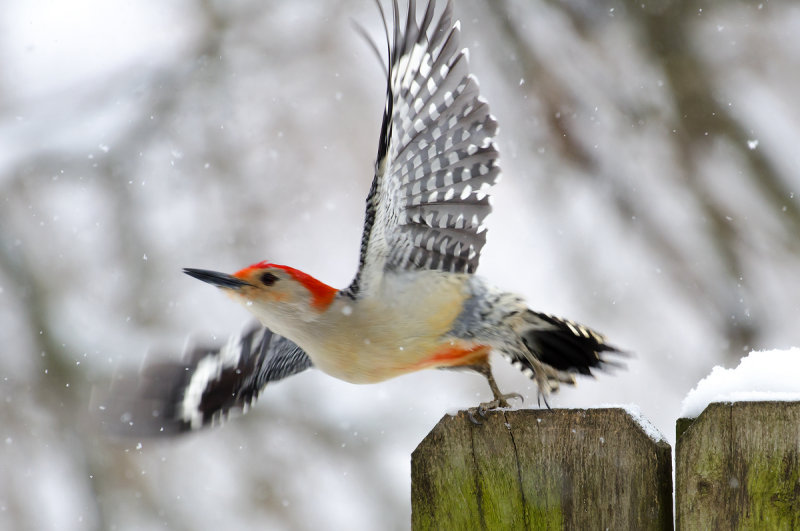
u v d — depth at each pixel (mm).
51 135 14742
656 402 13625
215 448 13406
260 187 15438
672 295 14227
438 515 4977
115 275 14211
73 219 14383
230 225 15133
